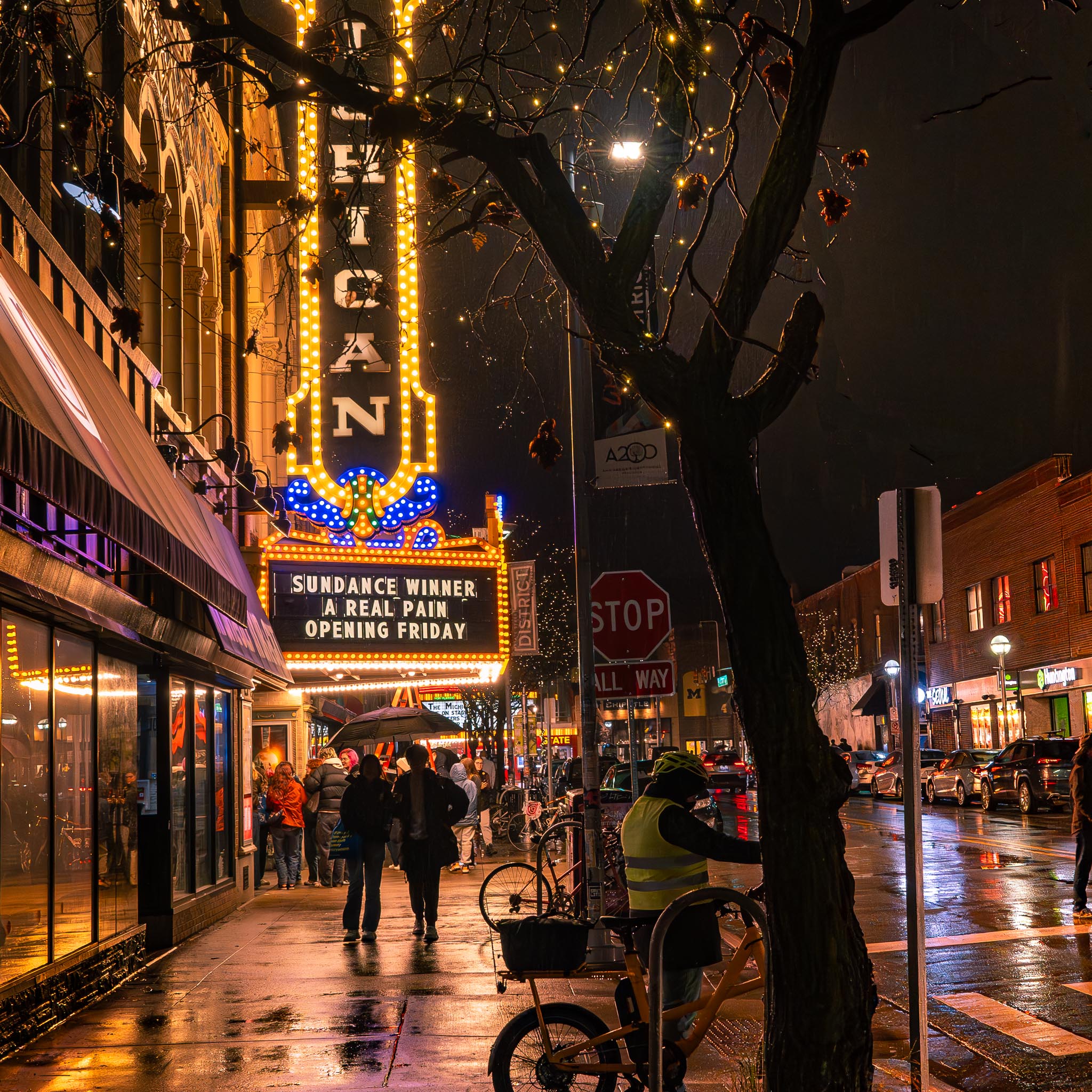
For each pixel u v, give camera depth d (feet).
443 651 66.85
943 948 36.65
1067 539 136.77
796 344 16.19
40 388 24.86
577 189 29.30
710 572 15.85
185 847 43.83
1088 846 41.96
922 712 179.32
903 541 18.63
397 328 62.59
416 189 28.53
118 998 31.65
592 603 40.32
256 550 63.87
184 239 53.36
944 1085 22.68
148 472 35.27
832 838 15.05
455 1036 26.21
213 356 59.36
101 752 34.47
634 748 40.22
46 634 29.73
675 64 17.08
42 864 29.17
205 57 19.62
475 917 46.75
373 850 40.63
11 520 27.22
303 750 82.94
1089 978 31.27
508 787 97.35
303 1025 27.73
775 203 15.99
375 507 63.77
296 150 59.82
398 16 31.91
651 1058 16.11
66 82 34.01
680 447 16.10
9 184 29.43
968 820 97.45
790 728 15.11
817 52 15.93
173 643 38.68
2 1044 25.32
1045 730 143.54
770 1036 14.93
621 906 41.96
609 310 16.65
